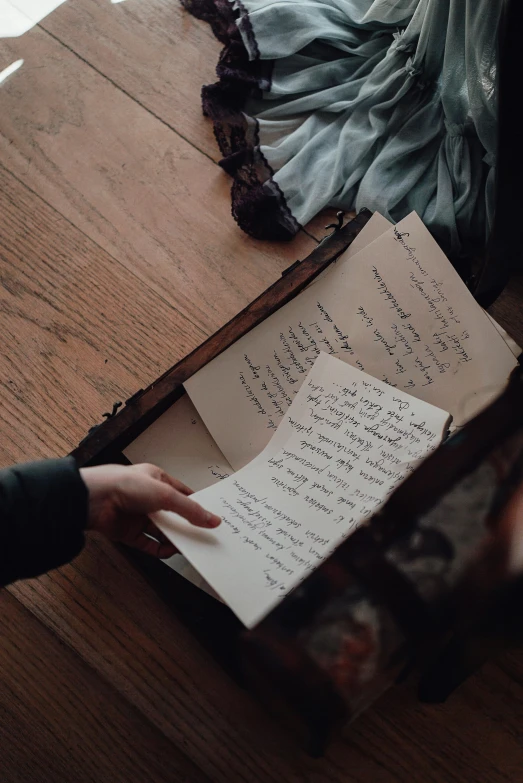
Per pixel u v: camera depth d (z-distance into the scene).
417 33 1.40
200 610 1.05
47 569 0.93
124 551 1.07
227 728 1.14
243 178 1.47
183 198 1.49
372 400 1.08
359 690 0.81
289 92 1.53
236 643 0.97
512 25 0.83
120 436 1.10
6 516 0.89
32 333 1.40
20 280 1.44
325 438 1.08
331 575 0.83
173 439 1.15
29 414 1.34
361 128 1.49
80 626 1.21
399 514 0.83
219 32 1.59
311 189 1.45
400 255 1.17
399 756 1.12
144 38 1.61
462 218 1.39
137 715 1.16
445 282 1.15
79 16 1.64
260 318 1.16
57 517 0.90
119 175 1.51
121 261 1.44
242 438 1.16
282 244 1.44
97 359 1.38
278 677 0.81
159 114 1.55
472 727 1.12
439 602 0.80
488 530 0.80
